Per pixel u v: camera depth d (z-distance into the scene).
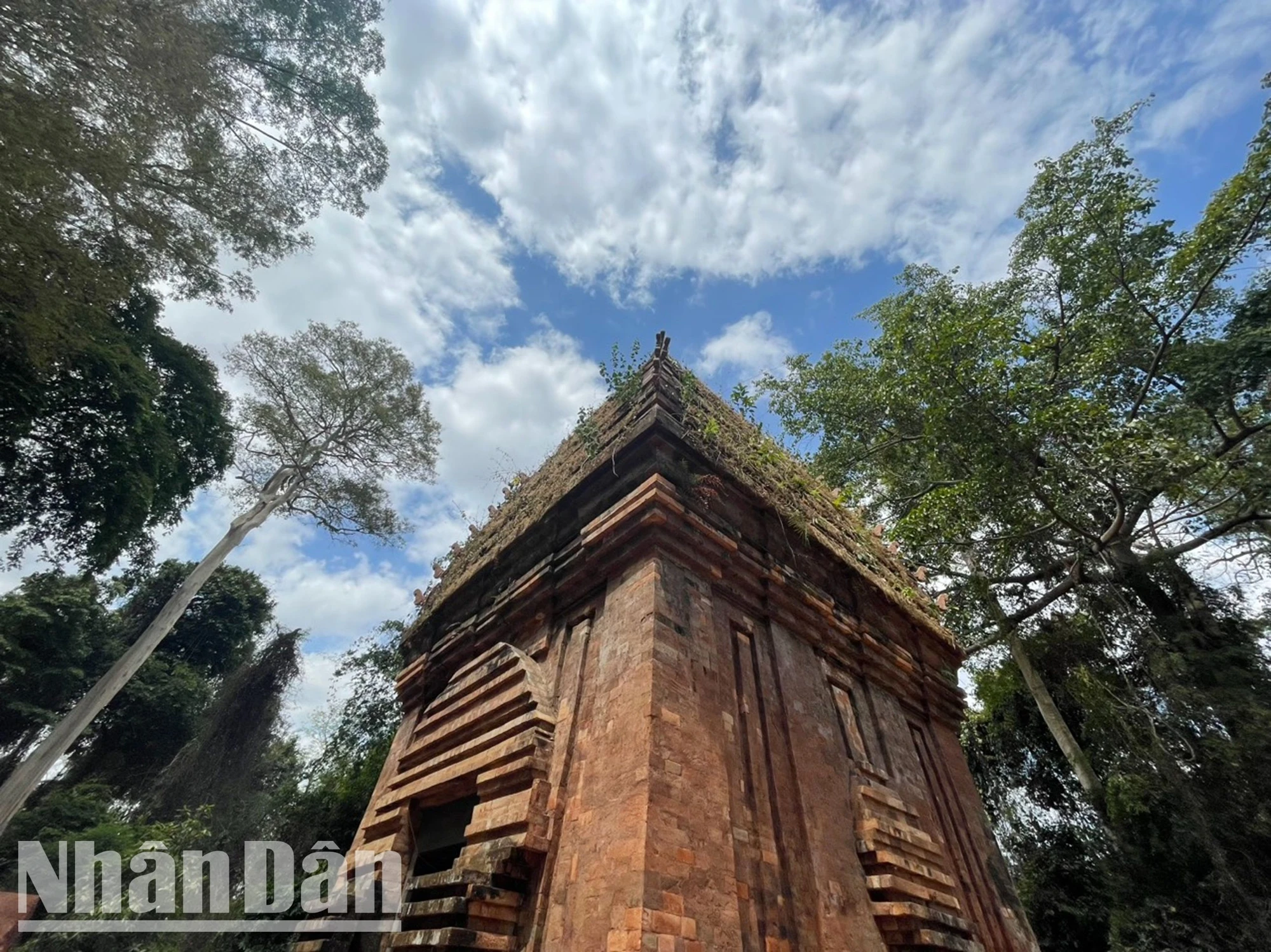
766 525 11.09
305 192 15.55
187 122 11.33
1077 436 13.93
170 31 10.20
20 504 14.48
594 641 8.73
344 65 14.86
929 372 14.95
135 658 17.05
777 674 9.12
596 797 6.64
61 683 31.95
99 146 9.59
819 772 8.56
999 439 14.43
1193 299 17.34
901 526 16.23
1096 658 17.84
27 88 8.84
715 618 8.72
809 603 10.72
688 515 8.88
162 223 12.05
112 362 13.75
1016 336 19.50
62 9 8.89
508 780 7.96
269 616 43.19
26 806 30.23
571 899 6.06
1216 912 12.38
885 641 12.51
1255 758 12.62
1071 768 19.34
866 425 19.98
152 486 15.97
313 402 25.58
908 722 12.31
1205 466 13.48
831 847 7.83
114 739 34.19
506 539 13.68
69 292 10.40
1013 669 19.94
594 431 11.60
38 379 12.20
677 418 10.55
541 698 8.63
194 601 39.88
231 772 27.94
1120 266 17.98
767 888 6.66
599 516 9.78
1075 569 17.92
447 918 6.42
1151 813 13.95
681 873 5.74
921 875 8.49
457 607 14.41
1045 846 18.56
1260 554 15.84
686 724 6.93
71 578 32.91
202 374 18.84
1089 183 18.20
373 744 22.72
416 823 9.98
